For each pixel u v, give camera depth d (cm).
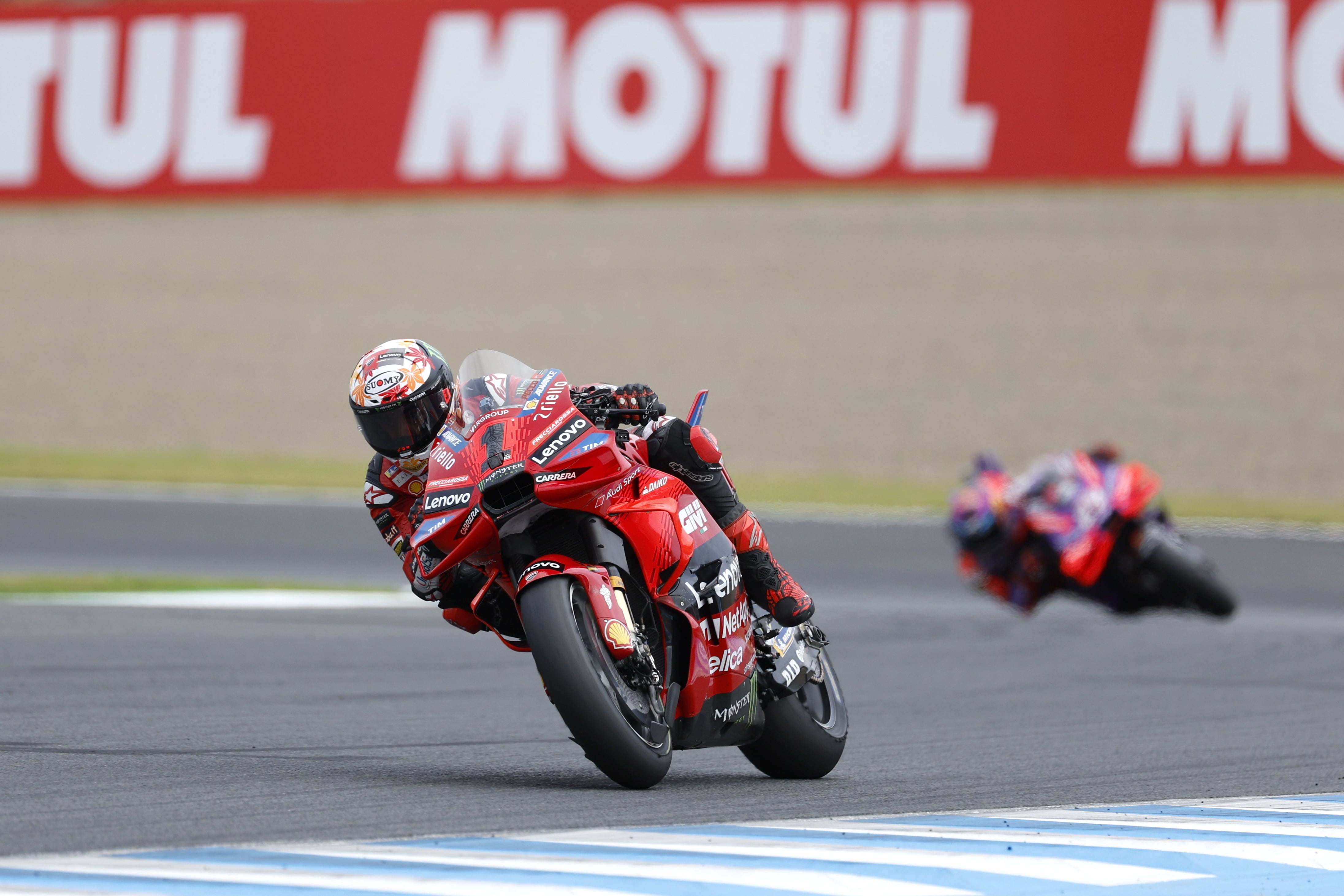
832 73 9850
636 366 9331
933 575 4756
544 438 1600
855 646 3466
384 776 1716
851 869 1159
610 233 11338
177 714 2230
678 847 1254
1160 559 3922
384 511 1744
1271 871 1215
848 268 10506
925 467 7650
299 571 4659
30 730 2020
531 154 10231
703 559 1714
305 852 1223
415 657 3034
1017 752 2067
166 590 4081
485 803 1522
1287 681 2925
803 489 6738
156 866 1148
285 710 2311
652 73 10094
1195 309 9519
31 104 10825
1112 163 9519
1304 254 10006
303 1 10594
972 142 9688
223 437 8581
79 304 10850
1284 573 4834
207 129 10656
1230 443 7844
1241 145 9325
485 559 1642
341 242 11581
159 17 10750
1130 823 1427
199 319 10562
